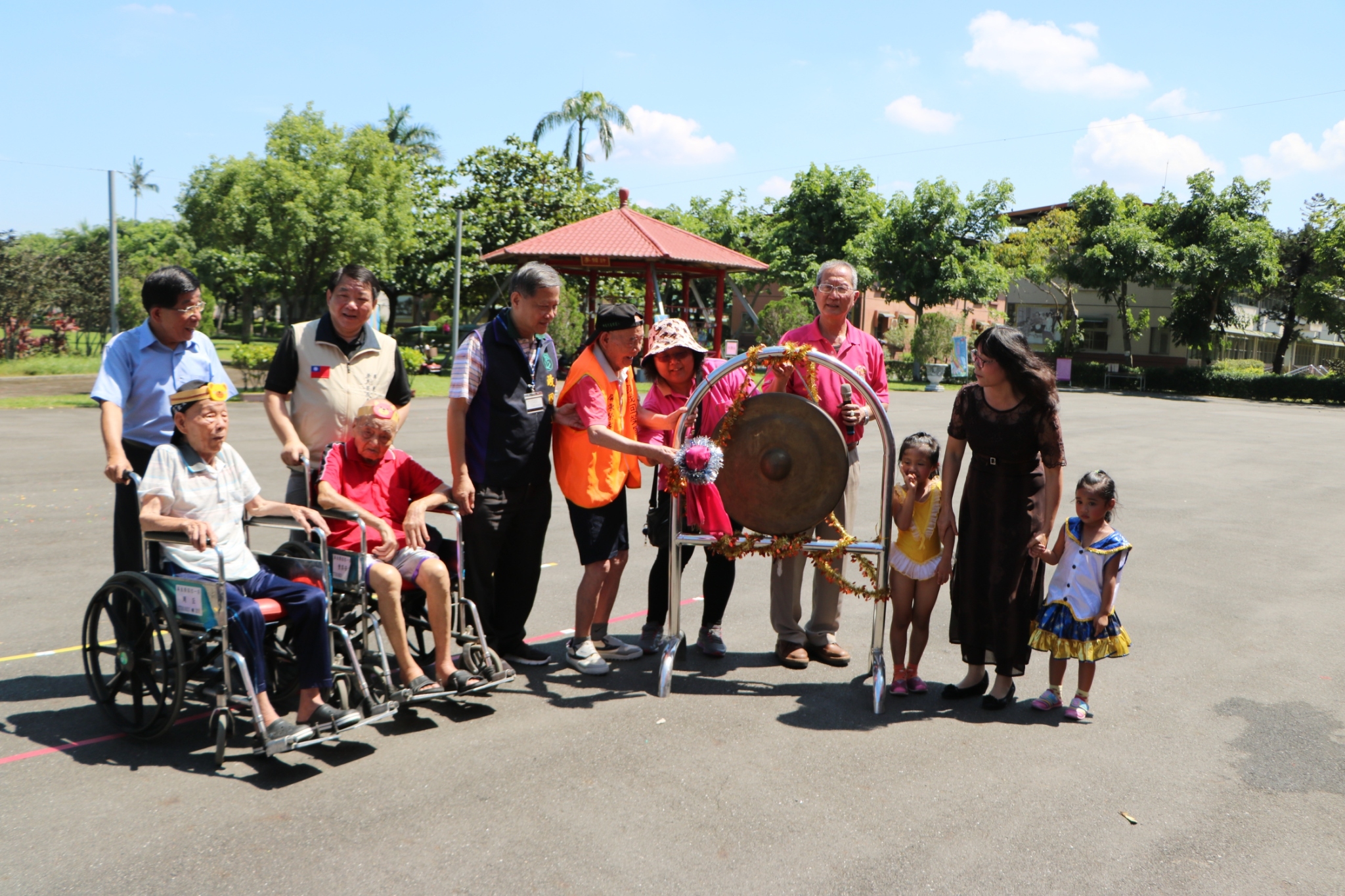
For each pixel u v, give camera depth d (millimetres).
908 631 5652
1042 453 4246
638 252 19953
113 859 2934
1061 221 42406
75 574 6379
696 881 2867
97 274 33000
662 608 5211
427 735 3980
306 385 4438
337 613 4262
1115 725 4246
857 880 2895
